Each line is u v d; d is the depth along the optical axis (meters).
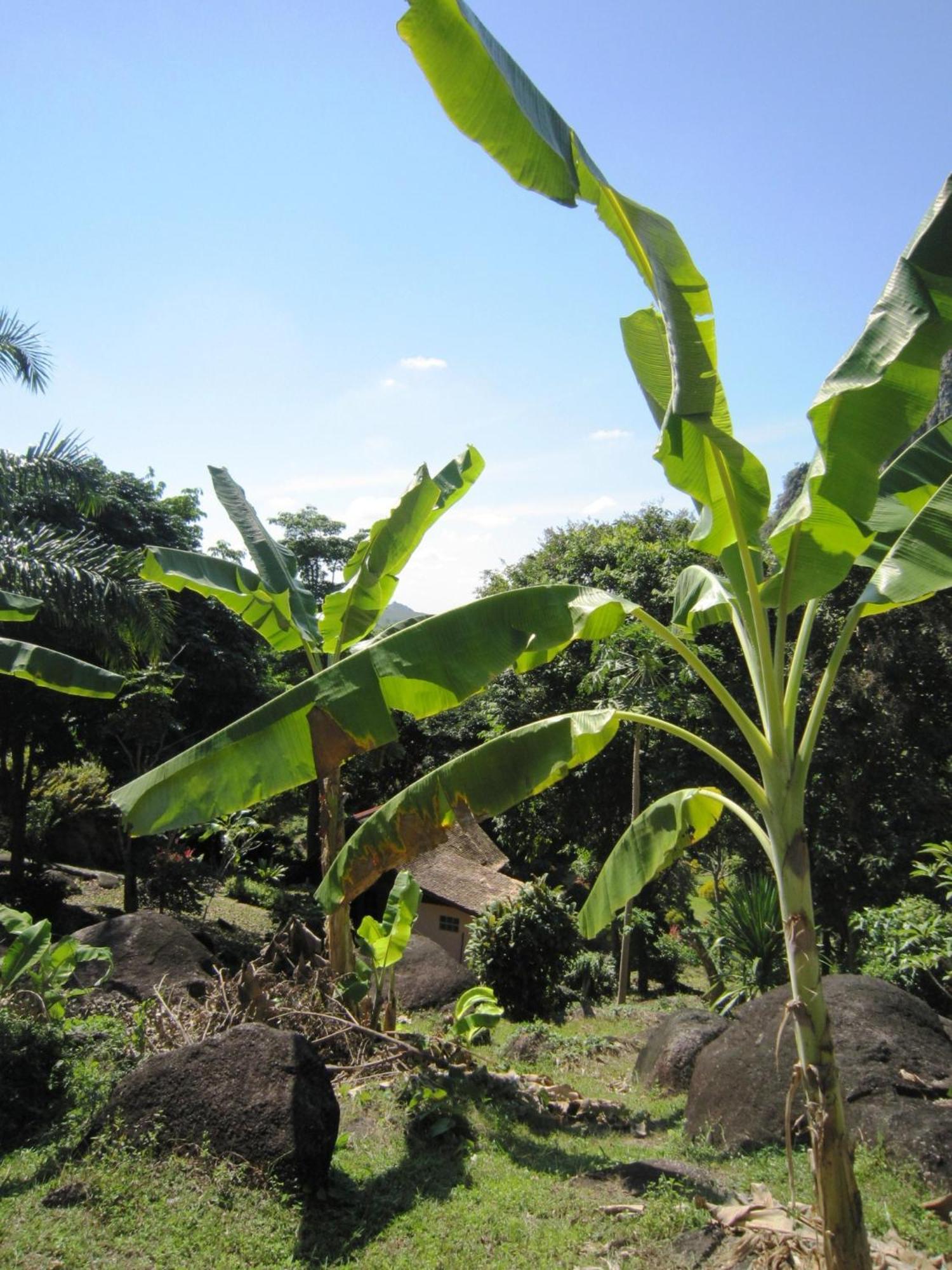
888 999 7.59
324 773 4.69
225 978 9.46
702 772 20.34
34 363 13.12
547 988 13.79
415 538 7.64
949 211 4.14
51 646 16.84
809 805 19.97
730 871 23.03
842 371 4.11
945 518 4.65
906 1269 4.67
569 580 23.23
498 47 3.92
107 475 22.50
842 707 19.64
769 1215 5.21
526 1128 7.54
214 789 4.80
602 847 22.25
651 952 22.27
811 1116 4.04
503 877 21.52
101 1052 8.01
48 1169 6.15
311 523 37.75
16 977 8.41
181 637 21.81
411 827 5.06
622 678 15.80
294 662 30.53
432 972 12.93
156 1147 6.14
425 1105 7.32
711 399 3.89
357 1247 5.36
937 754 19.95
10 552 13.25
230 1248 5.26
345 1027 8.26
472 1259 5.14
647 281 4.46
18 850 19.11
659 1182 5.85
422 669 4.72
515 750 5.05
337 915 9.27
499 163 3.90
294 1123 6.01
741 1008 8.02
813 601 4.69
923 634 19.72
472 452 9.40
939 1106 6.60
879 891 19.11
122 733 18.55
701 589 6.15
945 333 4.10
